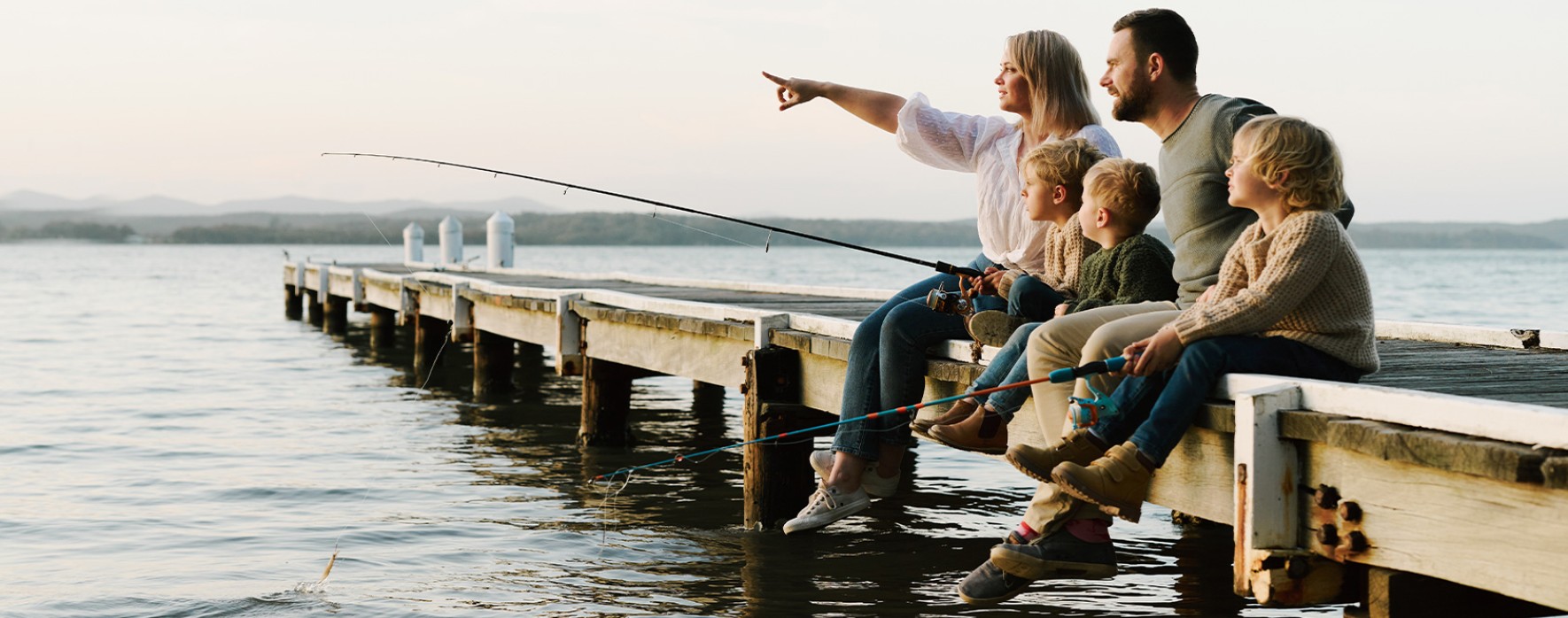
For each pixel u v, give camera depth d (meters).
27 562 5.42
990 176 4.84
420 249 19.12
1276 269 3.26
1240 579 3.14
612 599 4.86
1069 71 4.66
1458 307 24.38
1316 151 3.33
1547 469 2.49
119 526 6.11
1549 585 2.55
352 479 7.30
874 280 38.59
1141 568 5.36
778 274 45.47
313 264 19.97
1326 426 2.96
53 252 104.81
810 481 5.82
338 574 5.23
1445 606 2.95
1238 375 3.27
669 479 7.27
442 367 13.86
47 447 8.46
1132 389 3.46
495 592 4.94
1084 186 4.12
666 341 7.00
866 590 4.97
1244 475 3.10
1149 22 3.98
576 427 9.38
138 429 9.33
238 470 7.61
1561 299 27.17
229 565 5.38
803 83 5.26
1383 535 2.91
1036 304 4.18
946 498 6.80
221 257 85.12
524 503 6.62
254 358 14.98
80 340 17.48
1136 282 3.95
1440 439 2.70
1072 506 3.50
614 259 76.62
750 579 5.11
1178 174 3.90
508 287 10.09
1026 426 4.21
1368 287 3.39
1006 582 3.64
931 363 4.54
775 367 5.71
